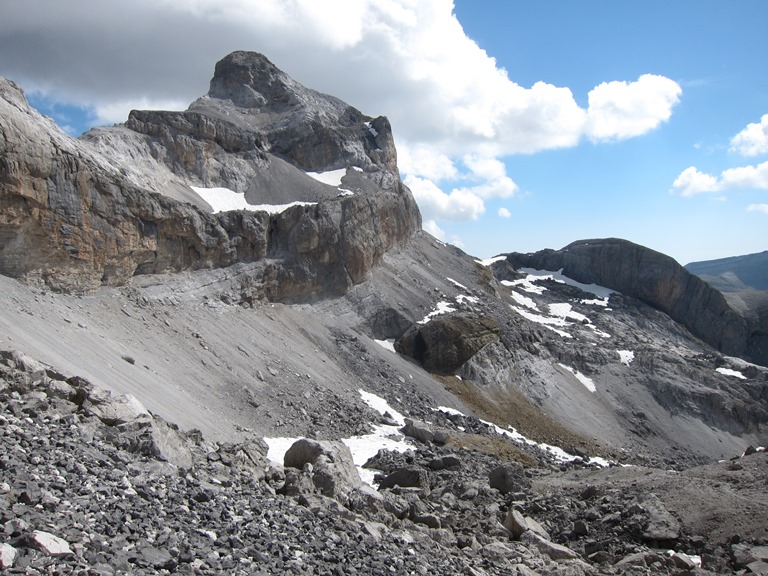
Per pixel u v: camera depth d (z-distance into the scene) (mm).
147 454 19578
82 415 20281
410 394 67812
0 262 42312
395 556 17688
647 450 83312
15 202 42156
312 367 61625
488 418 72000
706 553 25891
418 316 84500
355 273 80688
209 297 60156
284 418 48531
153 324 50719
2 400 18938
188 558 12320
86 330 41812
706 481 32250
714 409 96625
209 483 19156
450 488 34094
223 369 51031
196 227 60094
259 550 14250
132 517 13547
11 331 32312
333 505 21250
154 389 38375
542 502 31875
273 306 68312
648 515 28266
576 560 24578
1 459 13781
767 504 28422
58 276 45781
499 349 85062
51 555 10406
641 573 23094
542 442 72125
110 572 10633
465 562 19938
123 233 51656
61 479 14133
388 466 40000
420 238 112062
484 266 119188
